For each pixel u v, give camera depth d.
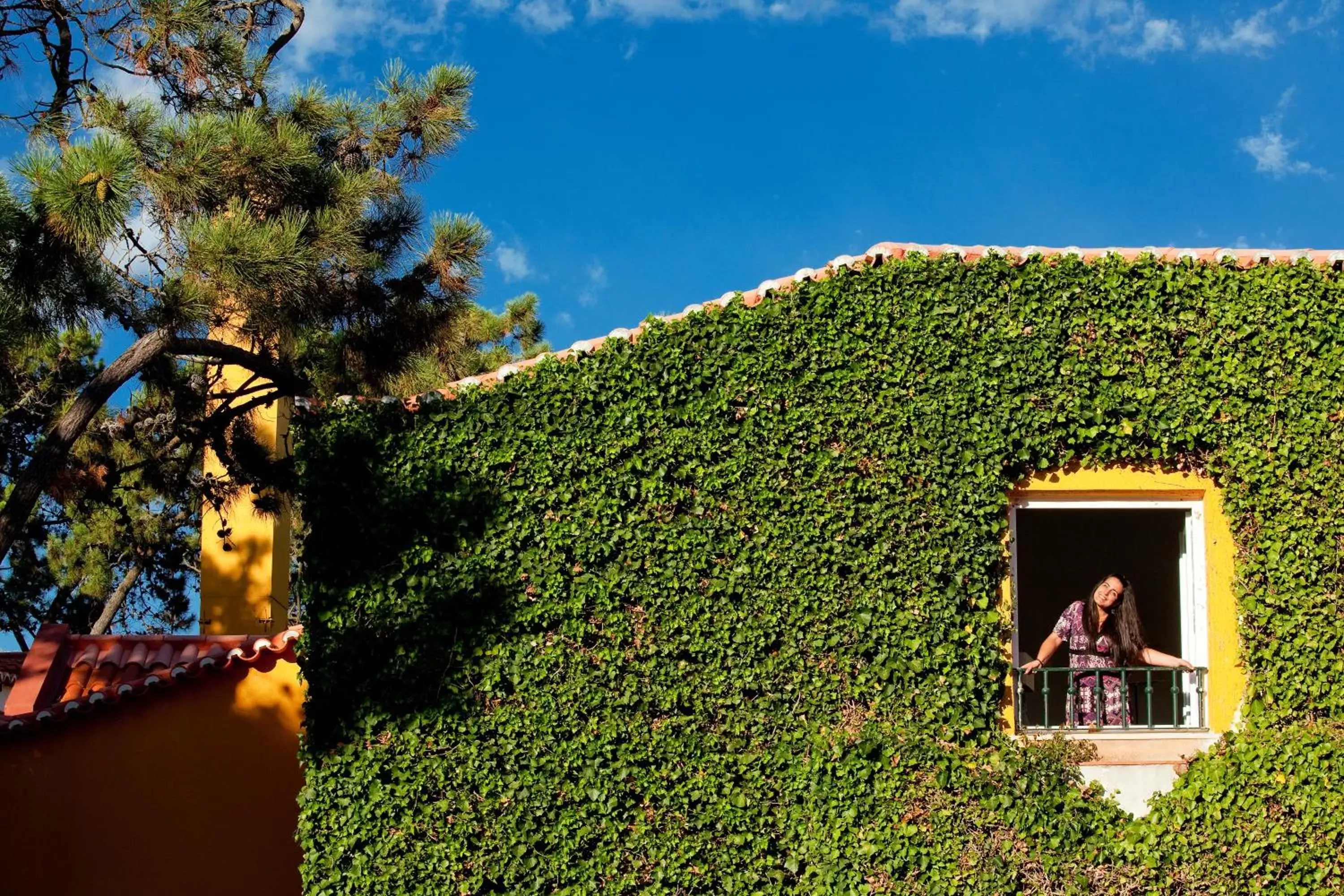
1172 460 10.14
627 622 9.56
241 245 10.31
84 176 9.37
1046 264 10.16
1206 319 10.16
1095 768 9.70
